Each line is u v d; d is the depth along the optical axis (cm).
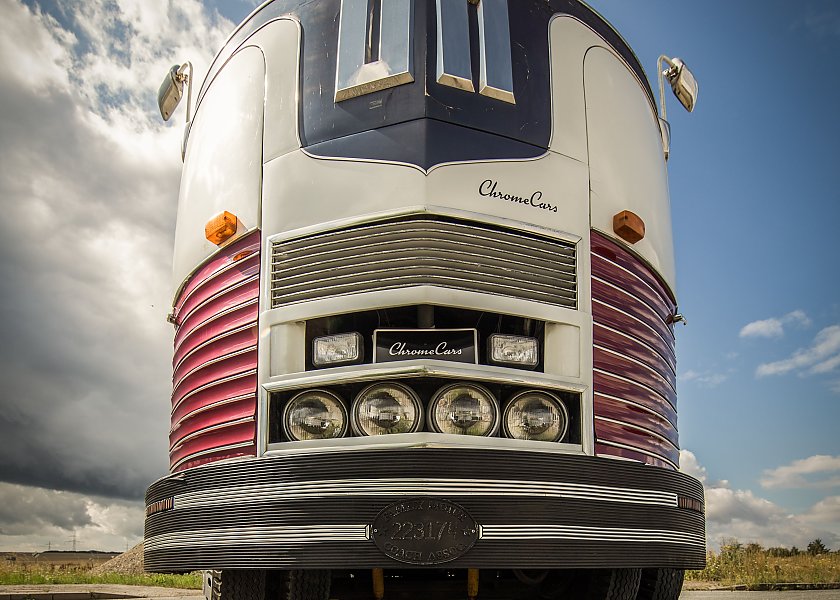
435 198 422
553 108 471
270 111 480
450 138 435
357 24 466
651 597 518
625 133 513
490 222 430
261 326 437
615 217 477
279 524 391
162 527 447
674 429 509
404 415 402
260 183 466
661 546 426
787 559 1514
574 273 450
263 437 422
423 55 446
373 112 446
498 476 388
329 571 450
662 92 637
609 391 442
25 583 1464
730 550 1499
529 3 487
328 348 419
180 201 555
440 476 382
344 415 412
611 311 458
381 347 411
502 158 444
